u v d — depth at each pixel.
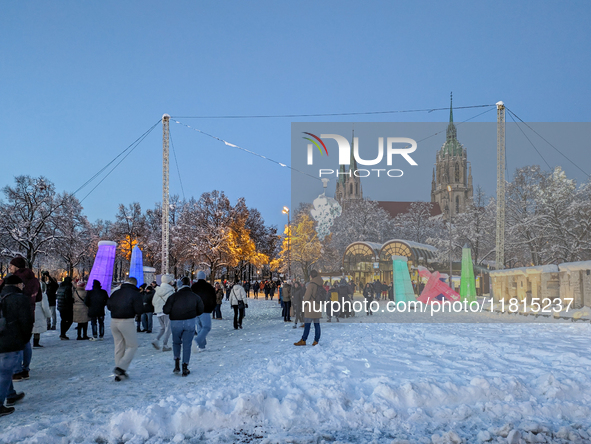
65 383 6.85
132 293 7.18
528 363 7.33
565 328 12.42
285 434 4.52
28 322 5.49
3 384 5.23
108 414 5.14
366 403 5.11
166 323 10.55
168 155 28.05
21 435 4.47
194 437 4.52
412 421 4.84
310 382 6.00
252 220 66.44
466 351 8.59
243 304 15.17
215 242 50.59
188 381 6.81
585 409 4.96
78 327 12.41
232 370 7.51
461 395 5.43
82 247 52.34
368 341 10.24
